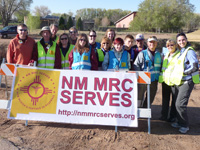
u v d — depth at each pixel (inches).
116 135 181.8
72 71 189.2
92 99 185.8
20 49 205.2
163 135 185.5
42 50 203.9
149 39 198.2
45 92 188.1
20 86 188.9
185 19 1792.6
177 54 194.5
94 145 164.1
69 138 173.0
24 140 165.6
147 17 1765.5
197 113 249.8
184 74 184.2
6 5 1998.0
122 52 200.1
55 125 196.7
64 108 185.9
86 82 187.6
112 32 237.0
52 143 163.8
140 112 184.1
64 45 218.5
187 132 193.8
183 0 1712.6
